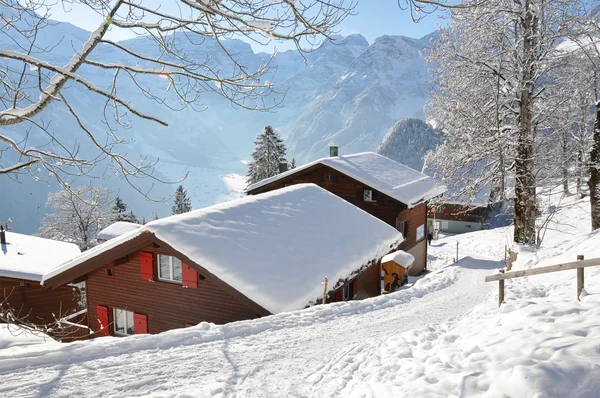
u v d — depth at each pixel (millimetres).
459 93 20375
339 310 11930
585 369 4629
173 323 14266
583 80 19656
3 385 6633
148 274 14336
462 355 6574
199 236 13148
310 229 16781
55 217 42469
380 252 18531
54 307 21609
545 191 21234
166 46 5512
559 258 16328
